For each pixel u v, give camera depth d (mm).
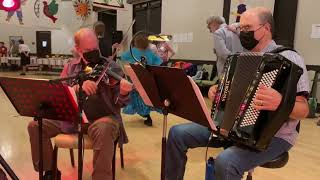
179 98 1713
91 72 2260
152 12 10023
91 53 2334
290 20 6273
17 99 1966
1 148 3445
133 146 3629
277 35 6473
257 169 3027
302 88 1801
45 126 2404
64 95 1859
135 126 4531
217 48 3807
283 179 2816
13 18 8031
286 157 1987
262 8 2020
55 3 8219
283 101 1643
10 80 1879
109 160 2232
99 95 2373
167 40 5750
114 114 2432
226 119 1832
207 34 8008
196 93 1580
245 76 1781
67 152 3346
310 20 5961
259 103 1656
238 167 1813
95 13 11172
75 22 8234
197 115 1681
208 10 7926
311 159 3332
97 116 2400
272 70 1673
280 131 1939
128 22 11039
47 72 12555
